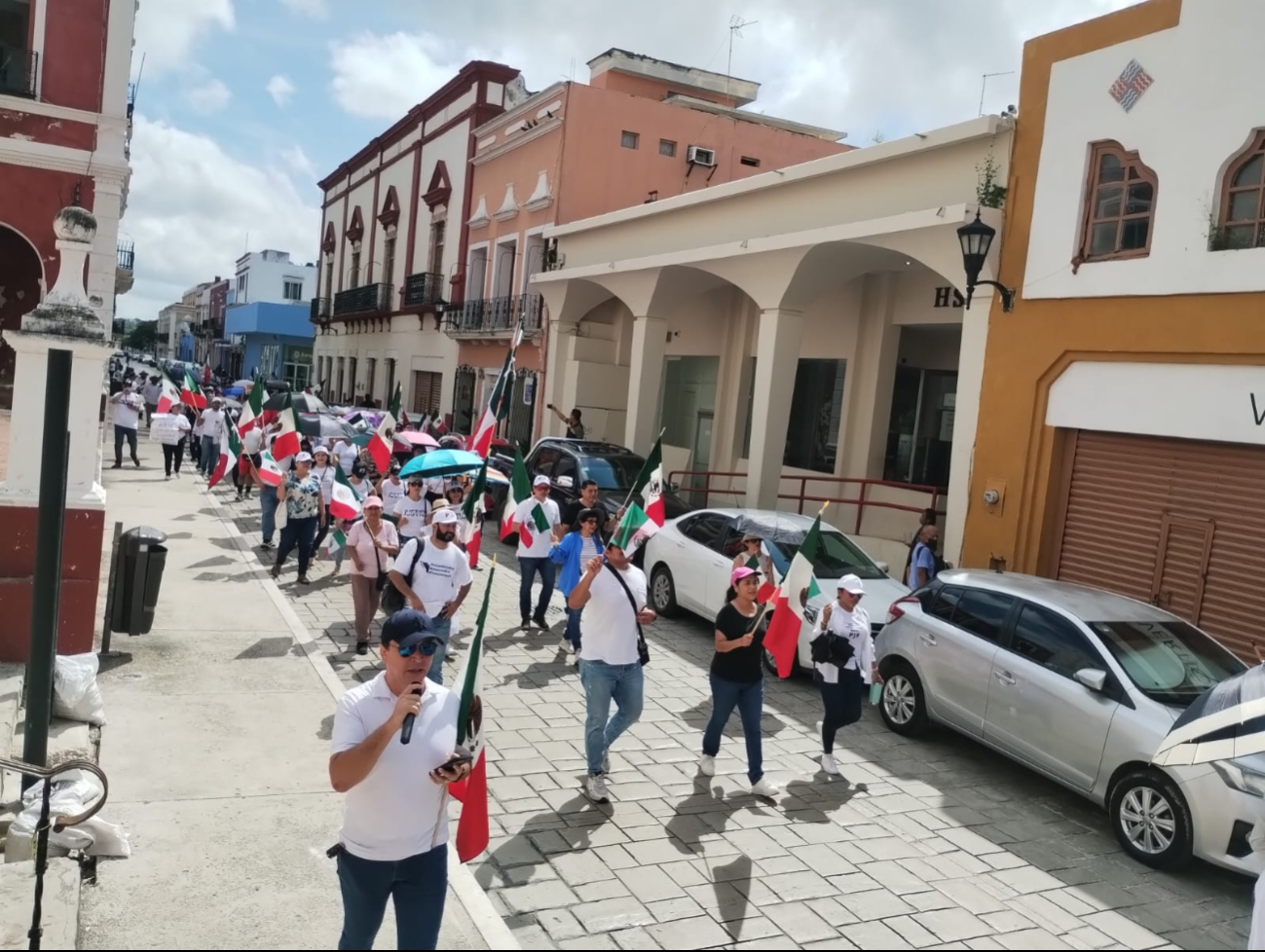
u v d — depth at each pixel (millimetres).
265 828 5625
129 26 13539
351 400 44094
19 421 7586
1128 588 10781
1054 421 11484
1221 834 6031
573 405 23328
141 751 6574
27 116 13156
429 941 3775
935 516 12688
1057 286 11367
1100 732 6902
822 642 7500
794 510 18500
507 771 7094
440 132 34719
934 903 5660
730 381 20875
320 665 8797
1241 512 9758
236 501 19047
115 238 13766
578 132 24609
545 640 10977
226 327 75125
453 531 7918
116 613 8523
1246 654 9617
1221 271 9711
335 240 49375
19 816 5160
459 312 31219
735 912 5336
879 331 16891
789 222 15945
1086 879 6199
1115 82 10836
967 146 12695
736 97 30453
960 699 8172
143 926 4562
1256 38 9508
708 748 7227
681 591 12125
